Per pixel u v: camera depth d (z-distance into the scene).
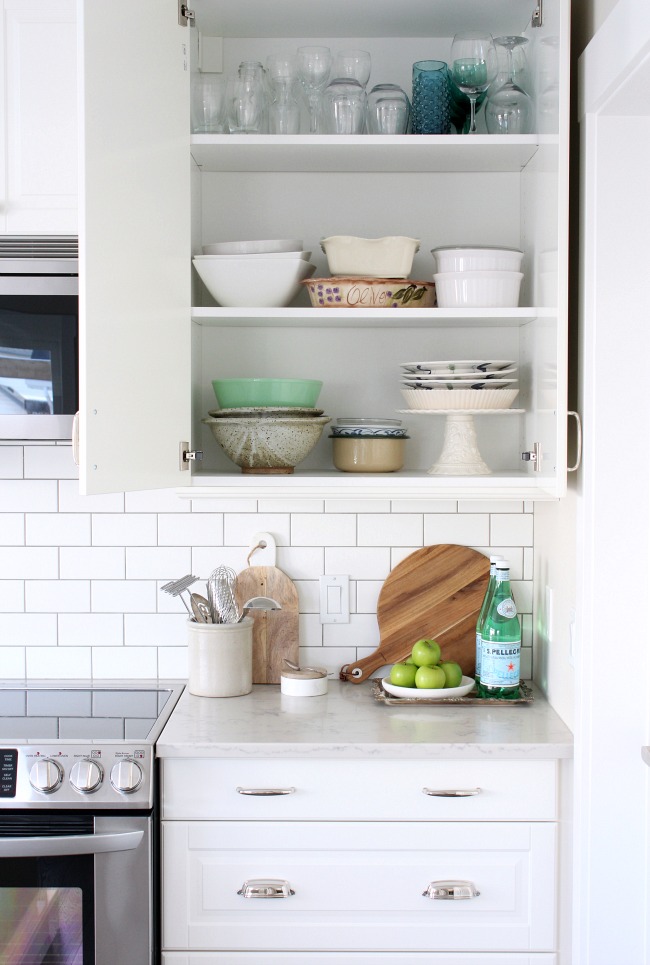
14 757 1.80
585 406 1.76
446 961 1.84
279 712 2.02
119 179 1.71
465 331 2.27
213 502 2.30
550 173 1.85
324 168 2.22
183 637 2.32
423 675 2.09
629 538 1.76
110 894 1.78
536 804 1.84
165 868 1.83
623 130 1.73
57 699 2.14
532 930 1.85
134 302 1.77
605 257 1.74
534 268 2.05
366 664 2.27
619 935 1.78
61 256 2.01
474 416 2.28
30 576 2.31
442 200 2.27
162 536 2.31
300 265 2.02
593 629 1.77
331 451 2.29
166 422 1.90
